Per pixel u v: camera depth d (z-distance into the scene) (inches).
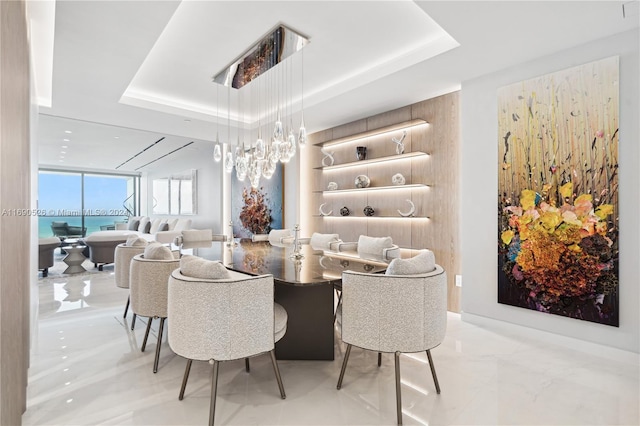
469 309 137.5
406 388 84.5
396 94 152.7
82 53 111.1
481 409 75.2
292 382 87.7
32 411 73.9
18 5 60.2
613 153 100.7
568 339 110.6
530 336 119.6
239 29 109.6
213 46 121.0
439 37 115.8
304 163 234.4
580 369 94.7
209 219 318.7
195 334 70.8
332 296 101.8
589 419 71.6
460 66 123.9
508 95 124.6
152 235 316.5
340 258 117.8
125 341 115.0
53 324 132.1
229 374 92.0
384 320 74.9
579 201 107.3
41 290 185.2
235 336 71.5
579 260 107.3
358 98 158.1
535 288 117.3
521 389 83.9
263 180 265.3
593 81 104.7
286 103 183.3
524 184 120.2
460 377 90.2
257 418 71.8
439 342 79.0
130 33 99.6
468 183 137.5
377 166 183.5
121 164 399.2
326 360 101.2
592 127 104.8
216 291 70.4
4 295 50.4
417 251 163.3
